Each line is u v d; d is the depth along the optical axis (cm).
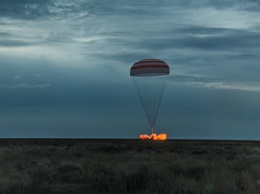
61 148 5391
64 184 1814
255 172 2164
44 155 3700
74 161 2956
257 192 1606
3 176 1853
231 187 1641
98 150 5097
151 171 2048
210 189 1516
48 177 1981
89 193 1548
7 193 1493
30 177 1916
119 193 1539
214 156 3806
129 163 2580
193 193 1489
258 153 4772
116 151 4969
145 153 4216
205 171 2148
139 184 1667
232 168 2453
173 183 1645
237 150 5734
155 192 1493
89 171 2169
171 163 2645
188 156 3725
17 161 2691
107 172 2194
